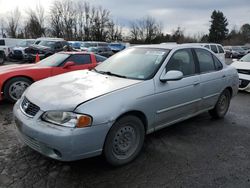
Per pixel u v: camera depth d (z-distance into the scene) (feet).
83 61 24.27
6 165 10.63
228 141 13.88
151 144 13.10
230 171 10.76
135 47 15.21
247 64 28.73
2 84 19.58
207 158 11.84
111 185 9.52
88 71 14.21
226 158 11.90
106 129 9.79
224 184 9.80
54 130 9.19
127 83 11.43
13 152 11.79
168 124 13.19
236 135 14.79
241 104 22.61
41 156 11.43
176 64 13.46
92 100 9.78
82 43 88.89
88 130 9.34
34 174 10.05
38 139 9.48
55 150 9.36
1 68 21.52
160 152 12.25
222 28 256.32
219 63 16.92
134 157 11.39
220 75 16.33
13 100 20.16
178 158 11.73
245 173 10.64
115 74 13.01
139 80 11.87
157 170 10.66
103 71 13.73
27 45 63.67
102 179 9.88
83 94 10.22
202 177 10.23
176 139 13.87
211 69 15.99
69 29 186.09
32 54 55.88
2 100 21.06
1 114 17.52
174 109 13.12
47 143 9.28
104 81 11.82
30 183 9.47
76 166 10.72
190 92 13.89
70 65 22.68
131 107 10.62
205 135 14.61
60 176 9.98
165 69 12.69
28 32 178.70
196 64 14.83
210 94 15.69
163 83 12.30
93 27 190.19
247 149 12.96
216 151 12.60
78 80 12.16
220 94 16.85
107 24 194.08
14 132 14.26
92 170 10.48
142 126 11.49
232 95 18.20
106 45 93.50
